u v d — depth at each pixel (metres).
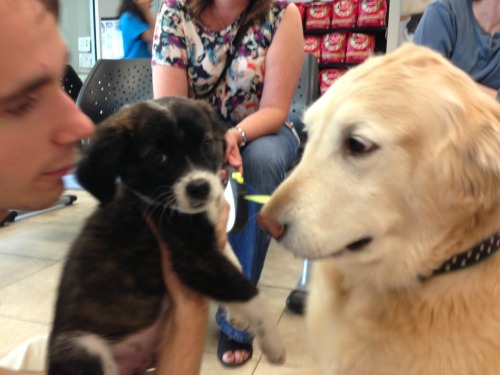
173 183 1.11
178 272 1.04
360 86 0.96
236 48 1.95
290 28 1.98
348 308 1.06
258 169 1.72
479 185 0.92
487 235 0.93
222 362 1.74
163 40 1.94
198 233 1.09
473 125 0.92
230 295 1.10
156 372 0.94
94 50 5.34
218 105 2.03
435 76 0.96
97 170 1.11
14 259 2.69
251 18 1.92
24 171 0.64
